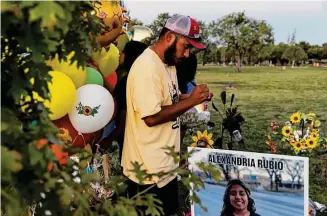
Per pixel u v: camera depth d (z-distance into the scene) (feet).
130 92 8.09
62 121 9.66
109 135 10.82
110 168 11.24
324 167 14.32
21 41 3.75
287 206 8.02
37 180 3.99
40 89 4.27
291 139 12.59
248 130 21.72
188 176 4.83
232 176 8.47
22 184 3.96
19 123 3.98
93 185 6.53
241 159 8.34
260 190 8.25
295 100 28.58
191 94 7.96
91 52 4.53
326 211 12.14
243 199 8.46
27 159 3.81
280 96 29.73
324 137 13.80
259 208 8.32
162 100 8.02
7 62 4.11
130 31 15.38
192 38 8.01
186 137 14.48
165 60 8.13
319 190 14.08
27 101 4.41
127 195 7.99
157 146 8.11
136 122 8.15
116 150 11.91
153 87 7.75
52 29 3.77
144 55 8.00
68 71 9.11
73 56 4.47
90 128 9.82
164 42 8.04
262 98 29.60
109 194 6.72
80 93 9.66
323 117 24.23
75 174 4.49
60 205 4.33
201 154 8.63
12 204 3.76
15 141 3.76
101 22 4.75
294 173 7.86
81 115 9.61
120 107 10.60
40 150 3.80
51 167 4.13
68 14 3.74
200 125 13.38
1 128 3.66
